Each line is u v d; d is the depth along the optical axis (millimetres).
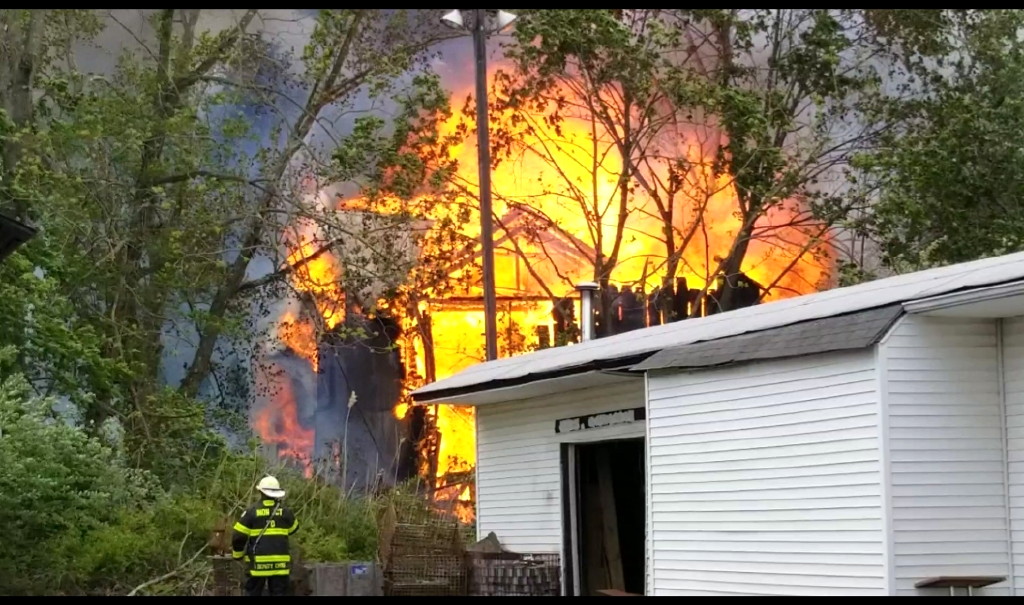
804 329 11617
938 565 10273
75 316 24734
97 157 25281
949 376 10633
